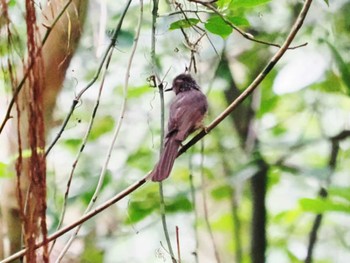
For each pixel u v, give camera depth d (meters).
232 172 11.18
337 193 8.40
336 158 11.77
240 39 11.57
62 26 7.87
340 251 13.89
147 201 10.95
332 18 11.35
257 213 11.78
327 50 11.47
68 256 10.80
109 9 10.89
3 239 8.28
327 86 11.87
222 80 11.38
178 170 12.25
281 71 11.37
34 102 5.44
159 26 8.39
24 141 7.57
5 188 8.16
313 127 13.70
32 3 5.45
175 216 11.31
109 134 12.20
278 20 11.80
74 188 10.09
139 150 11.87
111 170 10.80
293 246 13.70
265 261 11.73
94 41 8.69
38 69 5.46
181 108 7.43
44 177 5.43
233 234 12.95
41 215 5.42
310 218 13.49
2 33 6.82
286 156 11.13
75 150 11.74
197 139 6.86
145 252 12.26
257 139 12.05
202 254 12.94
